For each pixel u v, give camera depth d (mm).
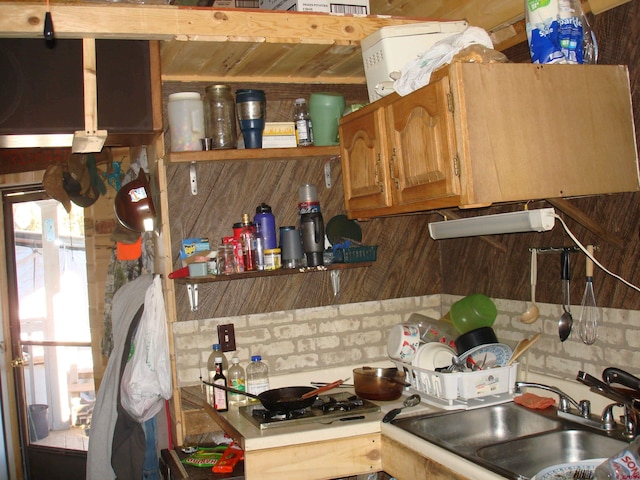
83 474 4004
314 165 2910
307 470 2131
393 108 2221
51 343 4078
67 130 2289
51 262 4078
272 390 2469
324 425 2189
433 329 2844
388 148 2291
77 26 2150
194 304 2703
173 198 2693
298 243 2697
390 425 2148
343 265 2707
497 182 1889
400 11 2840
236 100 2637
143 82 2379
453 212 2705
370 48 2393
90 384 4016
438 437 2186
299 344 2877
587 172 1984
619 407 2111
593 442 1981
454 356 2367
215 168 2758
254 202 2812
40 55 2264
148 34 2223
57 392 4113
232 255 2609
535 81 1940
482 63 1899
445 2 2590
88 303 3855
